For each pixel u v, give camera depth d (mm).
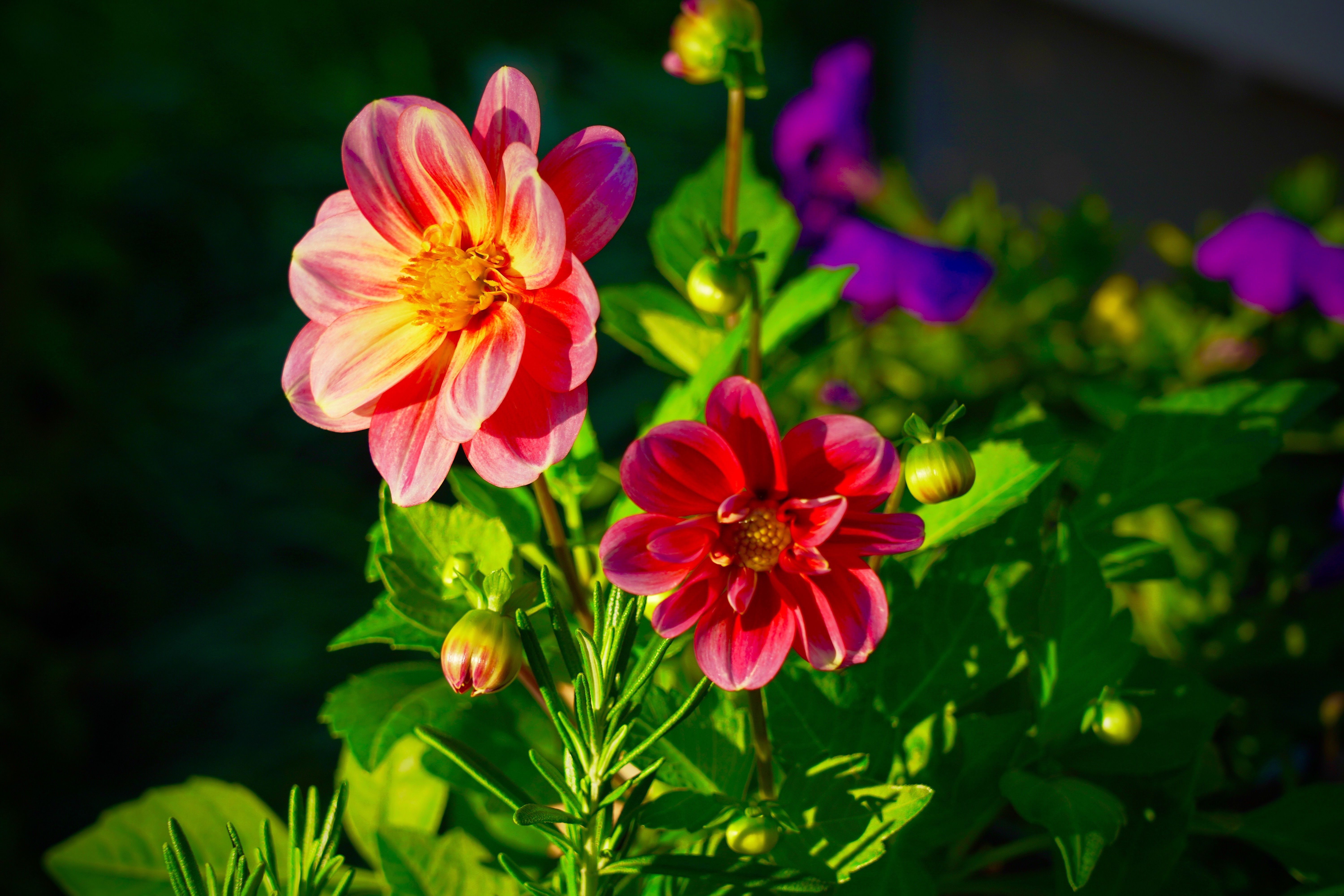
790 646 444
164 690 1864
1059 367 897
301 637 1921
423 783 551
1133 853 495
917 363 974
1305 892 498
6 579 1916
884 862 479
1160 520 730
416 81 2809
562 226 448
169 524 2121
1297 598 635
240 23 2898
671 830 471
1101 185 2641
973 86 2746
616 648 446
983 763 496
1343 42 2316
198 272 2518
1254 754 610
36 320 2156
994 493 500
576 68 2967
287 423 2307
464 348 479
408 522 490
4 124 2434
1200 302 948
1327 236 885
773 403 779
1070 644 490
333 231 500
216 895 434
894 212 1111
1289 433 744
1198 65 2539
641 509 448
